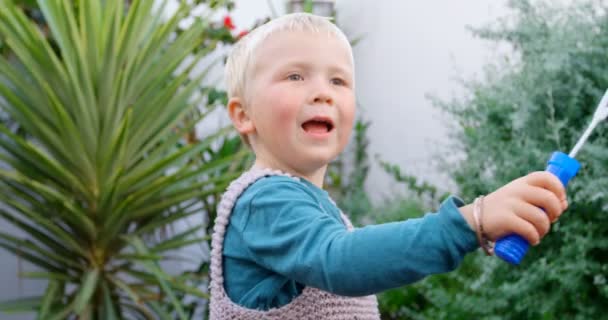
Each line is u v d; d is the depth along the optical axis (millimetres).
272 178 1140
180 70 4371
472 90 3193
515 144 2648
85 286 2795
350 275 921
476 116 2859
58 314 2852
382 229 936
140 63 3100
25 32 2934
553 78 2562
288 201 1065
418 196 3703
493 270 2580
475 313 2658
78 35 2939
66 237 2971
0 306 2891
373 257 911
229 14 4625
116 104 2959
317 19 1275
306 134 1196
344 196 4512
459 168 3062
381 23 4617
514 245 870
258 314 1140
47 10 2971
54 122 2969
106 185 2893
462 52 4031
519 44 2857
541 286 2520
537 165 2518
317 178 1273
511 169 2586
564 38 2539
